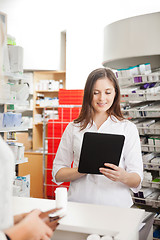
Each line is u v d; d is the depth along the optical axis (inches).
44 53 210.5
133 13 184.4
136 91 107.0
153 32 98.7
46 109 220.8
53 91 216.4
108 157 63.6
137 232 49.7
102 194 69.6
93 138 62.5
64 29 212.5
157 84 108.0
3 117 115.0
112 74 70.7
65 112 149.9
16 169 172.6
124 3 168.6
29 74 217.8
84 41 205.3
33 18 197.8
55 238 53.9
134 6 172.6
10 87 123.6
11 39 124.0
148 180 103.8
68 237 53.0
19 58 121.3
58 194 55.7
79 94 146.8
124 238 43.7
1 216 31.7
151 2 165.5
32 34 209.3
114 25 106.8
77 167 71.6
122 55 104.7
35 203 61.2
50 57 211.0
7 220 32.4
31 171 184.2
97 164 64.1
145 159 104.6
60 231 53.5
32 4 173.2
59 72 216.4
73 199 71.5
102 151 63.1
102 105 70.0
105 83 68.9
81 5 174.1
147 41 99.6
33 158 185.0
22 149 125.1
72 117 148.3
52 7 177.3
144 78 105.6
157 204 102.2
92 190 70.2
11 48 120.3
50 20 200.8
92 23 202.2
